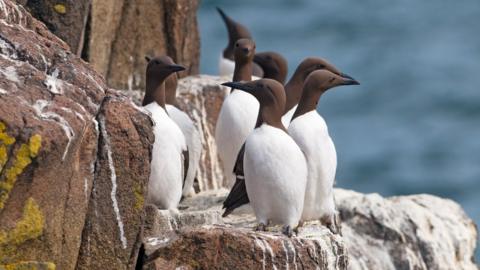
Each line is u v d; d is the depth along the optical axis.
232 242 11.88
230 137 16.36
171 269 11.80
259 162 12.90
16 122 10.55
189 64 21.47
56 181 10.89
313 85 14.33
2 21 12.44
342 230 17.86
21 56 11.98
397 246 17.84
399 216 18.16
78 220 11.48
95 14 17.83
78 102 11.63
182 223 13.48
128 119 11.95
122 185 11.88
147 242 12.17
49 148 10.58
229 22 24.95
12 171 10.44
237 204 14.12
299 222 14.12
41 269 10.77
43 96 11.27
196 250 11.87
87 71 12.31
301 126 14.08
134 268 11.91
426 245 17.95
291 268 12.12
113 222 11.83
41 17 15.38
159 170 13.86
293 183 12.91
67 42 15.58
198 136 16.45
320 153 13.99
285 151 12.91
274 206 13.02
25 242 10.70
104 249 11.78
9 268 10.64
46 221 10.82
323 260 12.48
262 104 13.29
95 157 11.71
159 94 14.76
